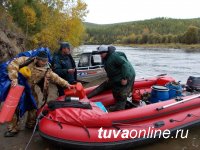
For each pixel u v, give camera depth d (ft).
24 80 16.05
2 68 16.20
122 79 16.78
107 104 19.40
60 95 20.12
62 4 65.00
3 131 17.34
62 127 14.66
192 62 75.77
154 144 16.53
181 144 16.65
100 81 36.04
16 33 43.50
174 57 95.96
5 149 15.21
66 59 20.61
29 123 17.65
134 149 15.84
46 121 15.26
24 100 16.39
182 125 17.16
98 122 14.99
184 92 21.47
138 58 88.69
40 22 55.52
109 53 17.33
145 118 16.34
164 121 16.76
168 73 52.26
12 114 15.20
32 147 15.56
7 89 15.80
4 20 40.65
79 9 67.62
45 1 61.62
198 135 18.03
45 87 16.65
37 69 16.25
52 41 59.67
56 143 14.55
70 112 15.12
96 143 14.46
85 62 35.68
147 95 19.99
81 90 16.88
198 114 18.28
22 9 49.42
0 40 32.24
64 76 20.35
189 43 243.81
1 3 45.96
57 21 63.82
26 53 16.93
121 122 15.55
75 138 14.40
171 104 17.26
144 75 49.24
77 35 70.90
